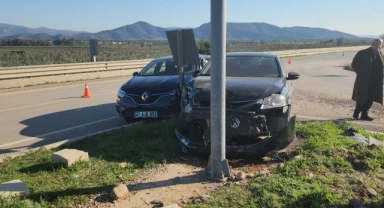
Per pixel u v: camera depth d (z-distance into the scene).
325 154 5.31
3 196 4.04
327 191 4.12
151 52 51.75
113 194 4.09
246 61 7.38
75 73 18.08
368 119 8.75
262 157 5.68
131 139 6.58
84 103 11.50
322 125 7.04
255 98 5.55
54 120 9.06
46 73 16.62
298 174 4.61
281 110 5.67
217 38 4.39
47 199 4.12
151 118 8.25
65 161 5.11
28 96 12.98
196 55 6.80
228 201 3.95
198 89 5.93
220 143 4.60
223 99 4.54
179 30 6.75
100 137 6.80
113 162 5.39
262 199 3.93
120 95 8.48
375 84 8.55
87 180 4.68
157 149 5.99
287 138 5.55
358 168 4.97
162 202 4.02
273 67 7.12
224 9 4.35
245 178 4.67
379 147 5.67
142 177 4.82
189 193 4.27
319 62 34.41
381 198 4.09
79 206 3.98
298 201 3.87
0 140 7.27
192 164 5.46
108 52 49.69
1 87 14.73
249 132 5.38
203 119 5.59
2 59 30.03
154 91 8.26
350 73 23.00
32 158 5.65
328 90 14.38
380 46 8.44
